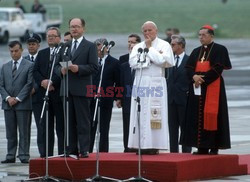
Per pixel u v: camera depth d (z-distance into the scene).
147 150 30.84
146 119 30.20
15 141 35.41
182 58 35.53
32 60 36.91
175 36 35.50
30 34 37.16
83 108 30.34
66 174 29.61
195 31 140.12
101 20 163.62
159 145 30.30
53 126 33.19
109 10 194.00
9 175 31.23
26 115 35.28
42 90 34.19
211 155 30.56
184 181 28.69
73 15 173.12
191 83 31.08
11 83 35.53
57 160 29.69
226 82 70.75
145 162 28.72
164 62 30.09
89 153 31.77
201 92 30.78
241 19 171.62
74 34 30.64
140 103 30.23
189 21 165.12
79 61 30.42
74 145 30.58
